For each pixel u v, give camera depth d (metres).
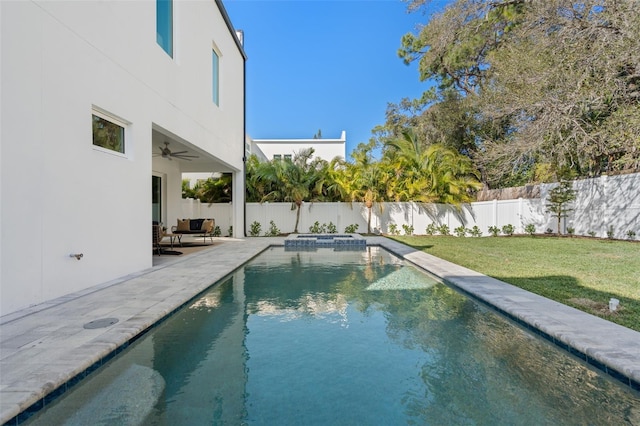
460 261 8.04
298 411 2.41
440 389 2.70
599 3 10.05
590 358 2.96
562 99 10.68
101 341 3.09
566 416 2.35
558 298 4.69
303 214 15.82
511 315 4.18
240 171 14.69
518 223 15.47
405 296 5.46
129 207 6.21
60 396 2.46
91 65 5.14
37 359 2.71
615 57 9.51
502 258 8.48
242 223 14.82
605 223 12.65
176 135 8.11
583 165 13.49
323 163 16.69
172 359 3.20
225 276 6.58
